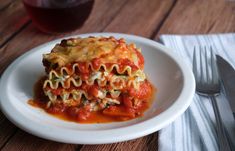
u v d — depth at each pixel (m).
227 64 0.51
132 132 0.40
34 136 0.44
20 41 0.63
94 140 0.40
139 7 0.72
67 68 0.47
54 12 0.60
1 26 0.67
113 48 0.48
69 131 0.40
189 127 0.44
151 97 0.49
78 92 0.48
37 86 0.50
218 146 0.41
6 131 0.45
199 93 0.49
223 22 0.67
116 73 0.47
